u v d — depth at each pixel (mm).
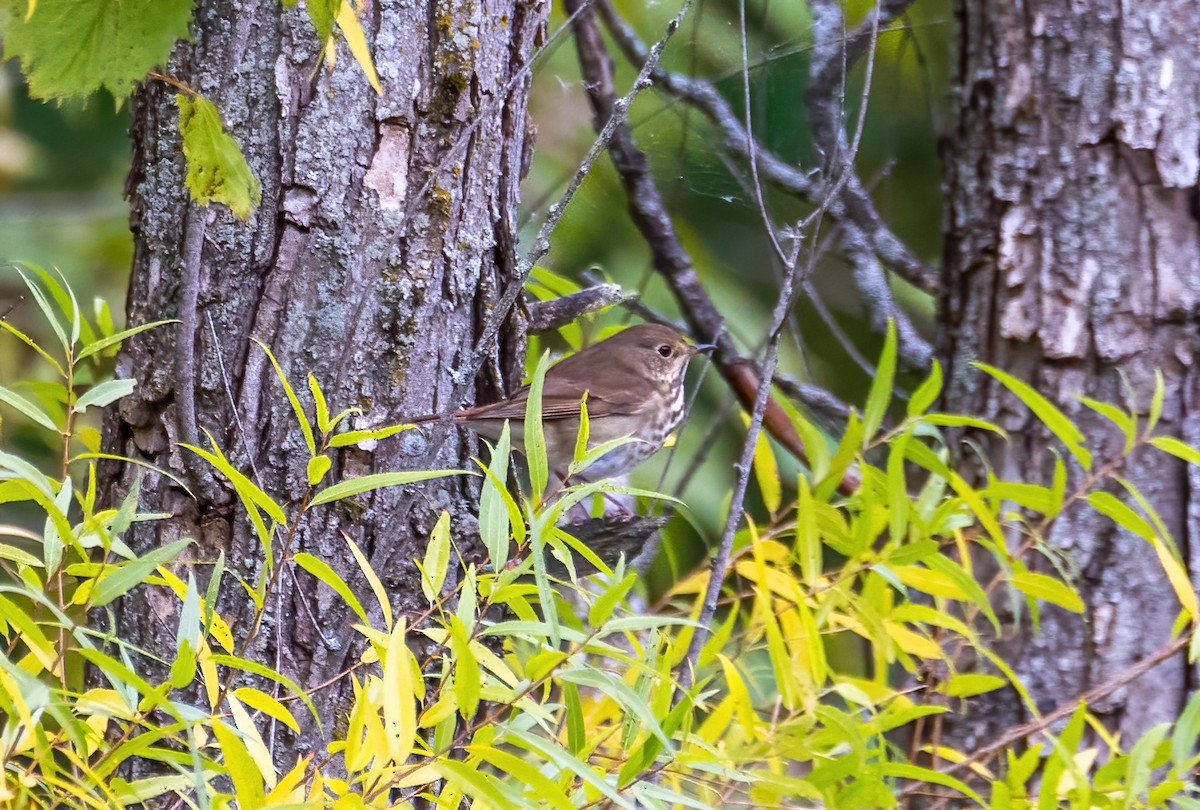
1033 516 5512
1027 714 5387
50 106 8398
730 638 4398
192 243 4016
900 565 4219
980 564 5562
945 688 4367
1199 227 5488
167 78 3410
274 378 4258
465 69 4391
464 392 4027
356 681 3396
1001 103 5785
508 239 4637
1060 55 5652
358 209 4297
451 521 4422
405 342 4332
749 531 4543
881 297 6895
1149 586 5344
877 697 4219
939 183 8109
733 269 8164
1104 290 5527
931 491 4391
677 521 7004
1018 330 5668
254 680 4105
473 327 4527
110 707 2908
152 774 3969
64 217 8031
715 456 8031
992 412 5707
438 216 4383
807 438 4422
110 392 3434
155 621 4191
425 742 3441
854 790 3582
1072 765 3518
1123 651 5336
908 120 8000
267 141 4250
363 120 4301
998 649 5473
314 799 2822
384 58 4293
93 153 8523
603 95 6625
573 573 3215
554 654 2895
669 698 3148
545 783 2701
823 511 4246
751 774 3559
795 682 3928
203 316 4262
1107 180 5562
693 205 7953
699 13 6727
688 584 4734
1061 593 4340
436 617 3914
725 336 6605
